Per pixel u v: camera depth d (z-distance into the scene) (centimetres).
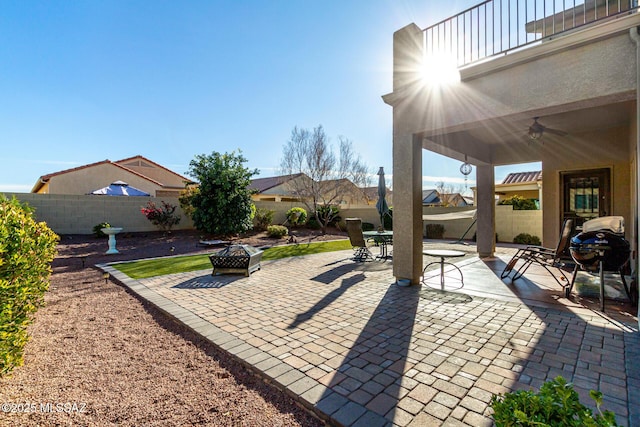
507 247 1188
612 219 548
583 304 471
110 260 904
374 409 231
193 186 1505
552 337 354
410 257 588
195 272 737
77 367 302
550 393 139
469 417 221
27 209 360
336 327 392
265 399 253
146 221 1443
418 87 562
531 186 1639
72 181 2025
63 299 529
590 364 293
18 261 287
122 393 259
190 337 376
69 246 1102
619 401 237
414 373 280
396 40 597
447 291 555
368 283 624
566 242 575
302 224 1881
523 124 685
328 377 275
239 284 624
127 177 2219
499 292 546
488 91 479
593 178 793
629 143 669
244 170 1445
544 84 428
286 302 500
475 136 798
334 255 1021
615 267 443
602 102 407
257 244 1316
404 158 587
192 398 253
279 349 331
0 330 258
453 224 1569
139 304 505
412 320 414
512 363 297
